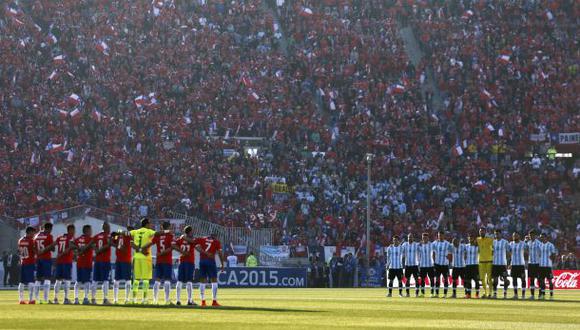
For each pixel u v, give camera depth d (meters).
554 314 37.97
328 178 101.31
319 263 84.50
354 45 120.69
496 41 124.00
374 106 113.38
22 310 37.50
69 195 91.12
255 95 110.06
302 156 104.81
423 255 57.69
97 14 116.75
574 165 110.06
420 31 125.69
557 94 117.62
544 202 101.88
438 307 43.06
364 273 85.88
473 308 42.50
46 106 102.06
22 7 115.69
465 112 113.81
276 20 125.69
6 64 105.50
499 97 116.75
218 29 120.19
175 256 78.50
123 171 95.06
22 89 103.56
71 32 113.31
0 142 95.75
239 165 99.50
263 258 85.44
